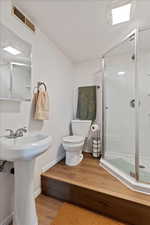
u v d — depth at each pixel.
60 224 1.16
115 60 2.20
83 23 1.48
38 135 1.27
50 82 1.85
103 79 2.28
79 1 1.16
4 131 1.11
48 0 1.15
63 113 2.30
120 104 2.20
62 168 1.86
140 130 2.12
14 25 1.20
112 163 1.91
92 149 2.48
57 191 1.52
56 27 1.55
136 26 1.54
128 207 1.17
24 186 1.03
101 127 2.51
